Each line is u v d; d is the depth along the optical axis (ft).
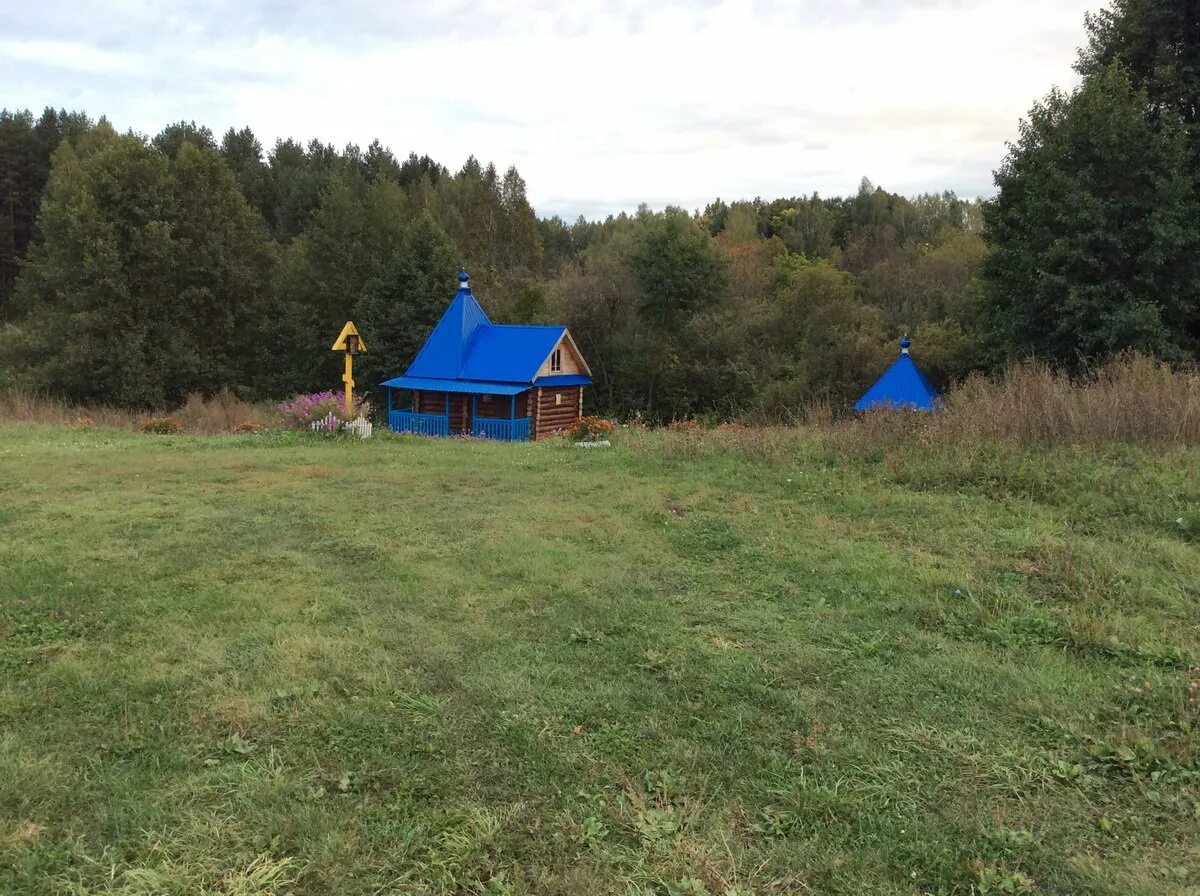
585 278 131.85
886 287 143.13
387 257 130.31
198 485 30.12
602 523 23.77
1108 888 8.46
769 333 126.31
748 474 29.91
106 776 10.28
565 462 35.06
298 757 10.87
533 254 199.62
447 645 14.56
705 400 123.65
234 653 14.06
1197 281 58.49
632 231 159.02
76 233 107.14
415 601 16.98
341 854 8.93
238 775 10.36
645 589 17.80
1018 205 68.80
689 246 121.08
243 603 16.71
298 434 47.75
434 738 11.38
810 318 121.39
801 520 23.43
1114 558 18.47
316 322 123.85
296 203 216.54
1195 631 14.92
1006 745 11.20
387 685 12.92
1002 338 69.92
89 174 112.06
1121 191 60.18
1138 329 56.24
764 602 16.93
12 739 11.07
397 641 14.73
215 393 112.47
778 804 10.03
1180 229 56.70
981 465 27.25
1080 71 71.51
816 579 18.31
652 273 119.65
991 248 83.51
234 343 121.60
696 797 10.12
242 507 26.13
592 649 14.51
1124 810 9.80
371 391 116.06
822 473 29.01
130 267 111.24
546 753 11.02
